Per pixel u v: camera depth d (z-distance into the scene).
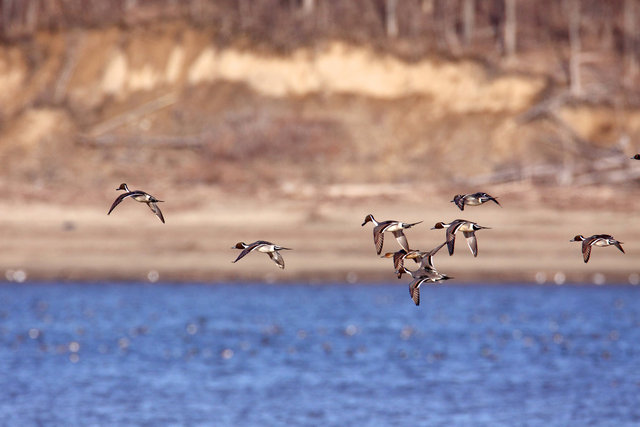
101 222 50.38
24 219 50.31
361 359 33.72
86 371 31.80
